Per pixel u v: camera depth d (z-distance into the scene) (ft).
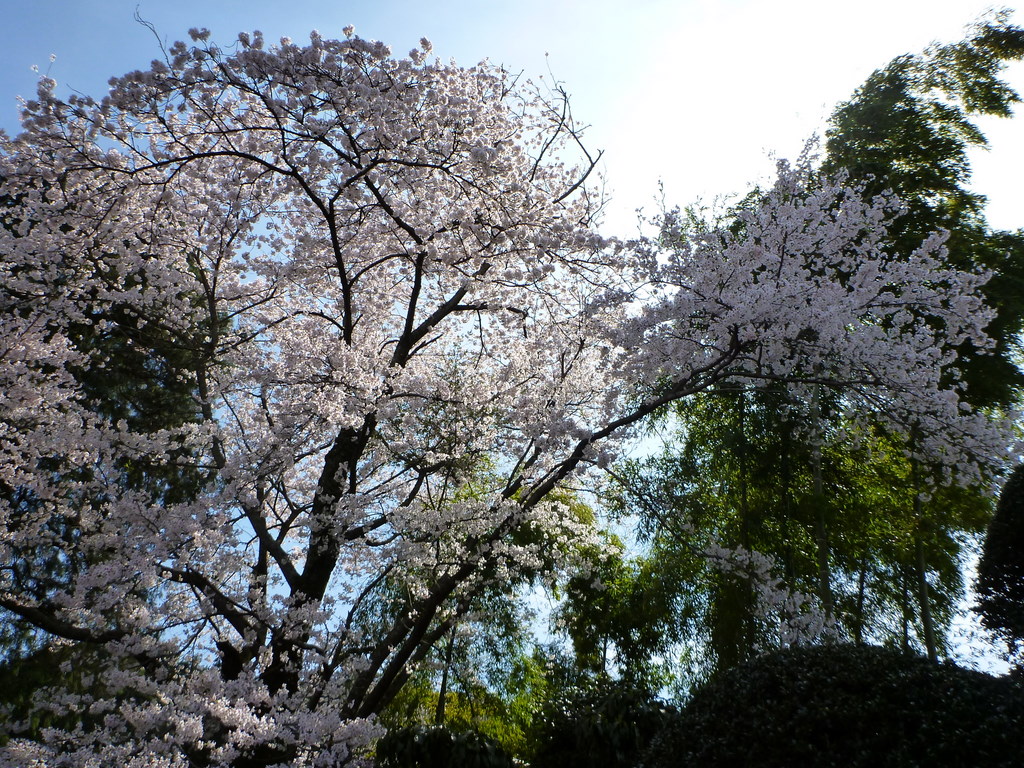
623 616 33.81
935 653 25.22
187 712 20.80
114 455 25.35
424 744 22.90
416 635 24.48
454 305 30.55
